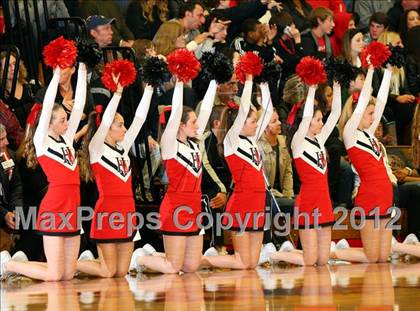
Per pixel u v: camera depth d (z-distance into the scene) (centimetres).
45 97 1466
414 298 1248
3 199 1580
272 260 1695
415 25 2209
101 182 1526
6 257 1521
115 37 1942
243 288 1376
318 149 1662
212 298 1274
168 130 1552
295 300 1244
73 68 1608
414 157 1922
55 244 1480
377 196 1705
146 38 2019
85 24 1794
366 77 1692
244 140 1623
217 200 1709
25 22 1872
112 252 1530
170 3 2045
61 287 1421
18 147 1653
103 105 1736
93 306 1211
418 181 1917
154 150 1758
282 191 1797
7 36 1805
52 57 1451
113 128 1534
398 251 1756
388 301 1224
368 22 2284
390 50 1708
